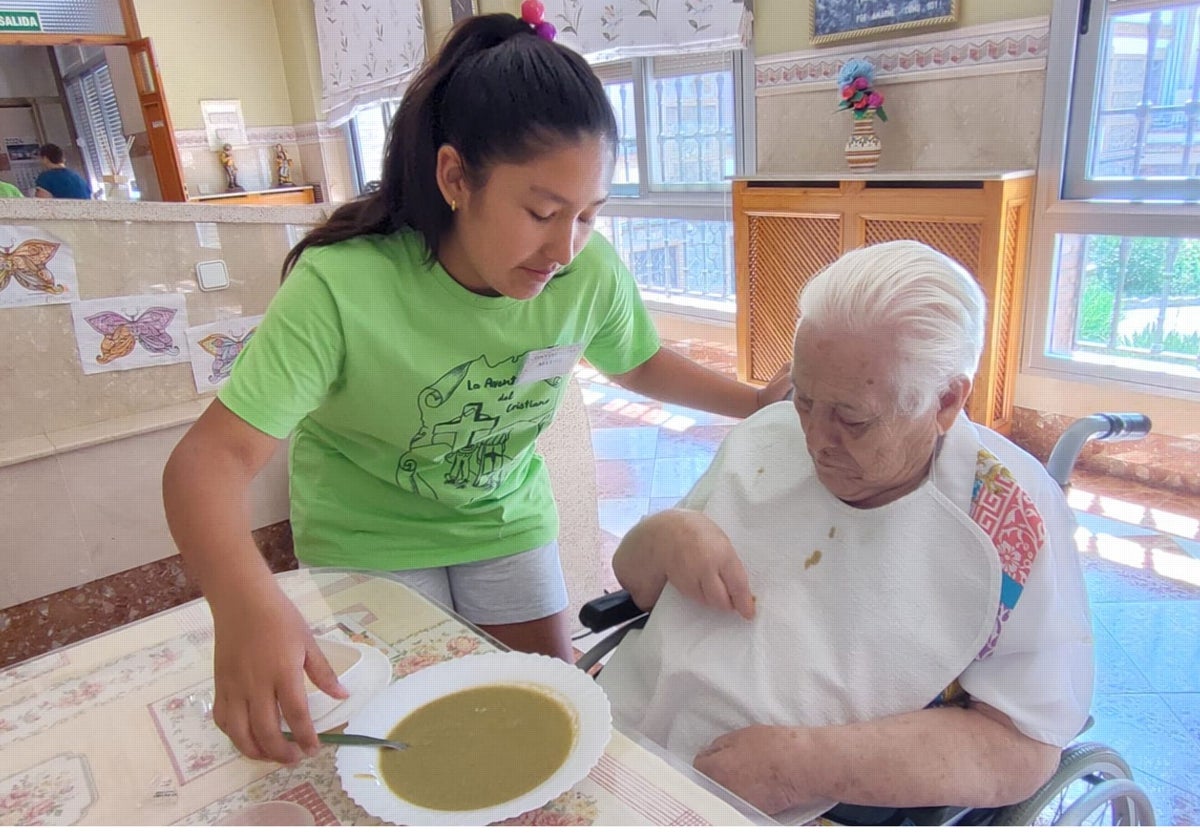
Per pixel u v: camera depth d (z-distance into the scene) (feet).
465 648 2.86
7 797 2.31
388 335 3.08
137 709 2.67
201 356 6.11
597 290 3.57
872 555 2.89
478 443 3.64
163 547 5.96
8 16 15.33
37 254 5.32
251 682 2.08
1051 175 9.01
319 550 3.81
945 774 2.48
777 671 2.92
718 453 3.61
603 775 2.20
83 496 5.52
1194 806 4.79
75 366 5.59
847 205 9.89
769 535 3.18
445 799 2.10
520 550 4.09
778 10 11.09
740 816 2.04
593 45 13.19
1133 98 8.54
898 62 9.98
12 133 28.37
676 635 3.18
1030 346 9.67
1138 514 8.32
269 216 6.22
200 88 20.90
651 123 13.97
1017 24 8.86
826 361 2.56
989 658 2.70
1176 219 8.25
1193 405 8.52
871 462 2.68
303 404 2.89
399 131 2.92
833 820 2.75
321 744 2.37
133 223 5.65
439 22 16.39
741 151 12.37
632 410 12.82
